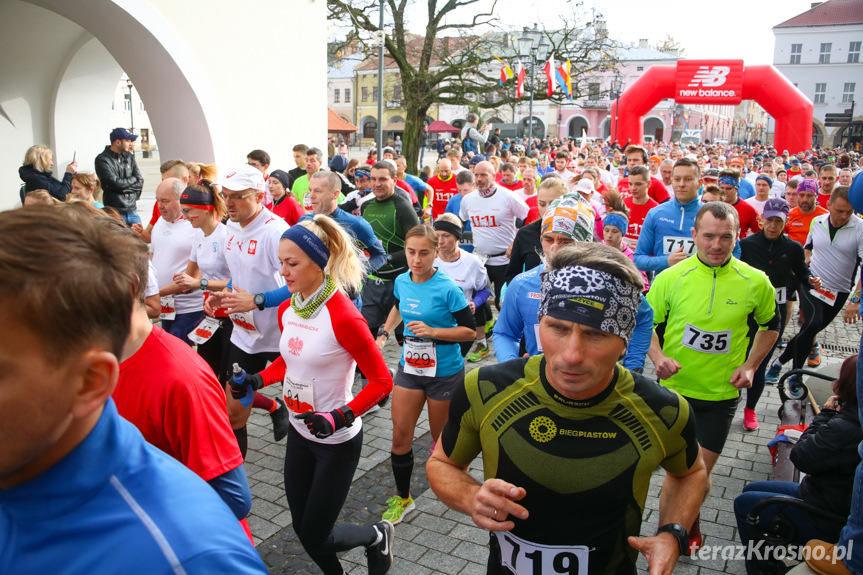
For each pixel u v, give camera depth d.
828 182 8.57
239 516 1.80
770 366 6.18
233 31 10.45
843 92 69.31
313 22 11.86
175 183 4.76
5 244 0.77
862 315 2.68
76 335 0.80
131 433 0.99
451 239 4.88
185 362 1.71
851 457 2.33
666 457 1.63
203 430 1.70
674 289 3.45
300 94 11.80
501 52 21.59
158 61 9.72
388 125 65.81
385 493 3.91
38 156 8.14
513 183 9.67
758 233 5.70
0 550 0.88
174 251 4.75
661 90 21.50
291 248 2.62
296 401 2.78
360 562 3.22
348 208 6.91
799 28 69.56
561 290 1.47
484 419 1.64
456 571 3.14
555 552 1.58
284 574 3.11
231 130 10.62
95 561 0.87
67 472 0.89
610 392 1.55
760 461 4.48
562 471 1.54
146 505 0.92
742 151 39.44
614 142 22.89
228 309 3.67
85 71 12.89
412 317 3.67
